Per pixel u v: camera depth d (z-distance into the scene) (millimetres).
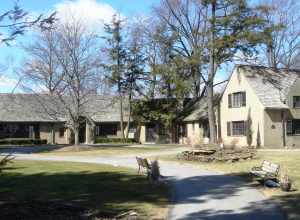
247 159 33875
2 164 13320
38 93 62938
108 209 16375
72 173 26719
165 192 20078
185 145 58812
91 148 51438
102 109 71188
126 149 50000
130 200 18188
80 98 54656
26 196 18844
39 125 69000
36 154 44719
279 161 31875
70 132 69438
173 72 54156
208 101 53781
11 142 64000
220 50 52062
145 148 51750
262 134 50938
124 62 68500
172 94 63750
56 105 63438
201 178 24766
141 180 23688
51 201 17531
